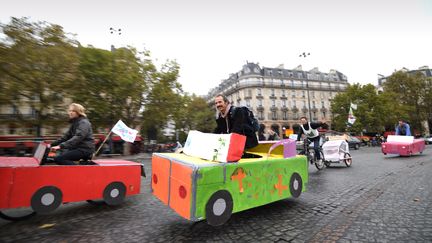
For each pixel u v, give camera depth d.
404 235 2.77
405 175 6.59
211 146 3.12
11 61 12.02
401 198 4.29
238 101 57.06
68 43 14.12
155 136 33.22
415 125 46.53
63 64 13.84
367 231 2.91
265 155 3.79
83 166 3.75
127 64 17.67
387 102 37.56
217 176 2.75
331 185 5.58
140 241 2.74
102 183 3.91
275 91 56.03
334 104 40.72
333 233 2.88
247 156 3.82
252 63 57.06
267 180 3.31
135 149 20.34
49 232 3.04
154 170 3.62
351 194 4.68
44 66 13.50
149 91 19.08
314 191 5.00
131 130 5.54
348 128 37.34
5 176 3.18
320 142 8.88
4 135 14.90
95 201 4.38
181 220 3.43
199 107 46.22
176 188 2.88
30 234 2.99
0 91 12.43
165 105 19.88
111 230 3.08
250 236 2.83
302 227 3.08
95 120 17.67
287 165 3.64
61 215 3.70
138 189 4.31
